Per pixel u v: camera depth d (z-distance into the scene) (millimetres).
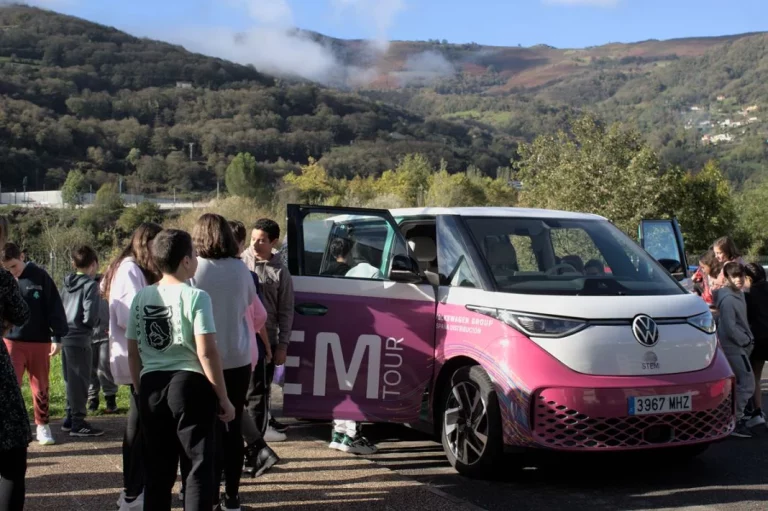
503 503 5355
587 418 5480
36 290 6492
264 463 5355
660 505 5332
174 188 125812
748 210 49625
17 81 188125
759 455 6711
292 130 198125
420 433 7391
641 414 5547
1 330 4043
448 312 6195
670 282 6473
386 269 6555
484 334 5844
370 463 6078
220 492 5102
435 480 5887
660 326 5785
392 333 6277
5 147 129625
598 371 5555
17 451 3961
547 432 5488
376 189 66188
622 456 5805
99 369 8234
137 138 160375
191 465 4027
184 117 198625
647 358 5656
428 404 6301
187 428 4043
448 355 6090
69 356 6938
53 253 16094
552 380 5488
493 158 197000
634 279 6383
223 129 184750
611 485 5789
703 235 35219
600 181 29062
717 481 5906
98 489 5312
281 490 5348
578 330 5617
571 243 6625
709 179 35781
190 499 3947
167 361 4094
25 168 126625
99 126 163250
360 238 6762
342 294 6340
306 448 6574
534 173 31703
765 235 49000
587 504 5344
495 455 5719
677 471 6180
